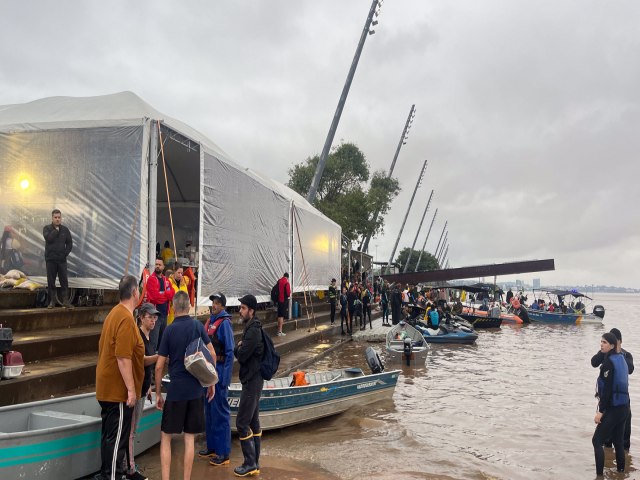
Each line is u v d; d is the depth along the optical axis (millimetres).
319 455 7824
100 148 10984
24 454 5113
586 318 43188
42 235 11047
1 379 6664
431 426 9836
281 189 21609
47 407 6352
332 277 29797
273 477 6520
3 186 11258
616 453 7664
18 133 11336
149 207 10773
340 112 31500
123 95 12203
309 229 24641
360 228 45500
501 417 10695
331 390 9797
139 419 6637
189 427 5621
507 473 7438
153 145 10906
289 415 8984
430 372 16328
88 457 5703
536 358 20078
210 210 13250
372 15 32125
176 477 6227
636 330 36438
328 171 49406
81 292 11359
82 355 9078
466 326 29688
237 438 8414
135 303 5609
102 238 10781
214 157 13461
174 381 5609
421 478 6965
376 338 22875
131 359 5355
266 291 18062
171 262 12445
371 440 8711
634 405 12344
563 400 12430
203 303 12852
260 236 17375
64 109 11953
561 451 8562
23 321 9188
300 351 17391
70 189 11031
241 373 6504
